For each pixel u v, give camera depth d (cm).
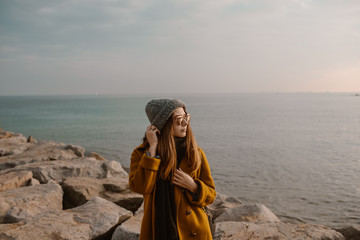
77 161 834
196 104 14712
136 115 7131
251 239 333
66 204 611
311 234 342
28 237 333
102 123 5091
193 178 212
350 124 4847
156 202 201
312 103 15725
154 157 197
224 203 622
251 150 2414
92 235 362
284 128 4203
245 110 9269
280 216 1032
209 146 2633
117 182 666
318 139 3114
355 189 1341
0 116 7019
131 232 360
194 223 200
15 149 1204
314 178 1541
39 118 6319
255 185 1405
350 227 471
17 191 546
